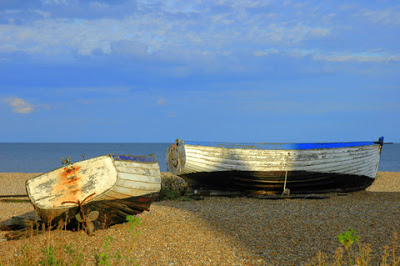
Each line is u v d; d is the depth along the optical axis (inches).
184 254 260.2
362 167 601.9
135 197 329.4
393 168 1694.1
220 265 240.2
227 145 556.4
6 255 254.4
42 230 303.4
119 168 321.4
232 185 586.6
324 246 273.1
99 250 265.4
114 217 334.3
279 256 255.0
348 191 615.8
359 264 202.1
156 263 242.8
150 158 371.6
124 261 244.1
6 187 723.4
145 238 298.2
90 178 319.6
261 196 562.9
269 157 554.3
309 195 573.9
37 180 320.8
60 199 303.1
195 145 547.8
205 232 317.7
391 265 227.3
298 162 557.0
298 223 345.4
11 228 322.3
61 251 247.9
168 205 475.2
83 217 299.0
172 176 727.1
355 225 332.8
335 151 573.3
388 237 290.8
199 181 591.2
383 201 505.0
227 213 402.0
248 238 298.0
